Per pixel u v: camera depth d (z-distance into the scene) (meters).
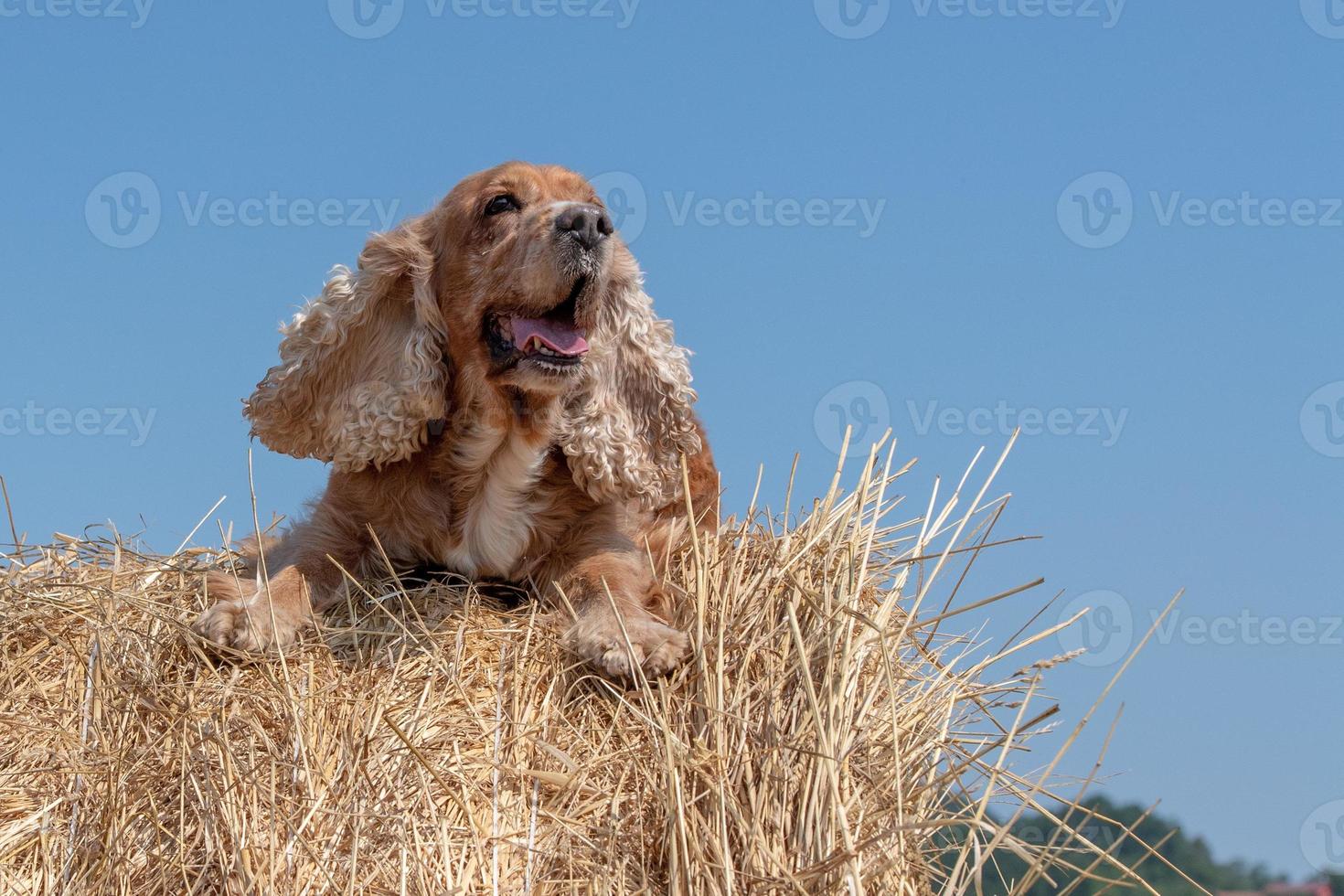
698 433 5.99
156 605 5.02
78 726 4.55
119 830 4.21
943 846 4.38
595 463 5.55
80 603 4.98
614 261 5.79
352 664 4.81
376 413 5.46
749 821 4.21
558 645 4.95
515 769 4.39
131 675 4.68
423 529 5.56
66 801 4.31
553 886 4.13
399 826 4.16
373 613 5.13
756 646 4.68
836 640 4.55
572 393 5.60
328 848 4.10
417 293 5.55
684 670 4.75
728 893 3.99
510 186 5.55
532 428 5.46
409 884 4.05
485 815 4.27
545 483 5.62
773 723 4.43
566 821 4.27
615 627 4.92
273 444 5.79
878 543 5.23
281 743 4.44
